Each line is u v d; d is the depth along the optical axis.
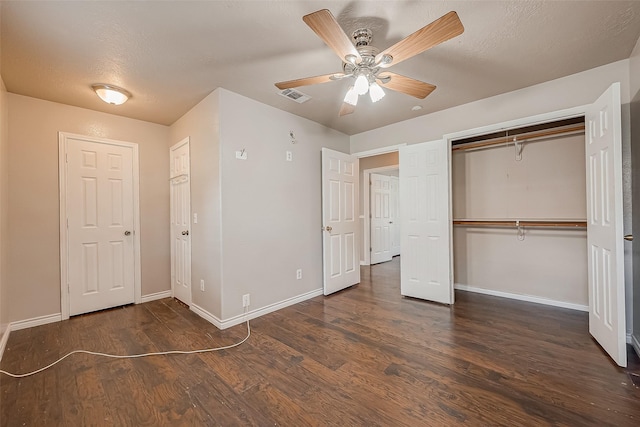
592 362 2.01
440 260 3.35
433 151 3.39
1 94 2.41
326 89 2.77
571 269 3.12
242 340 2.46
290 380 1.87
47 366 2.07
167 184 3.79
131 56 2.16
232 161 2.81
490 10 1.73
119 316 3.07
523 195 3.45
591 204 2.35
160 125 3.74
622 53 2.24
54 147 2.98
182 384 1.84
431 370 1.95
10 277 2.71
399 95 2.94
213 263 2.84
